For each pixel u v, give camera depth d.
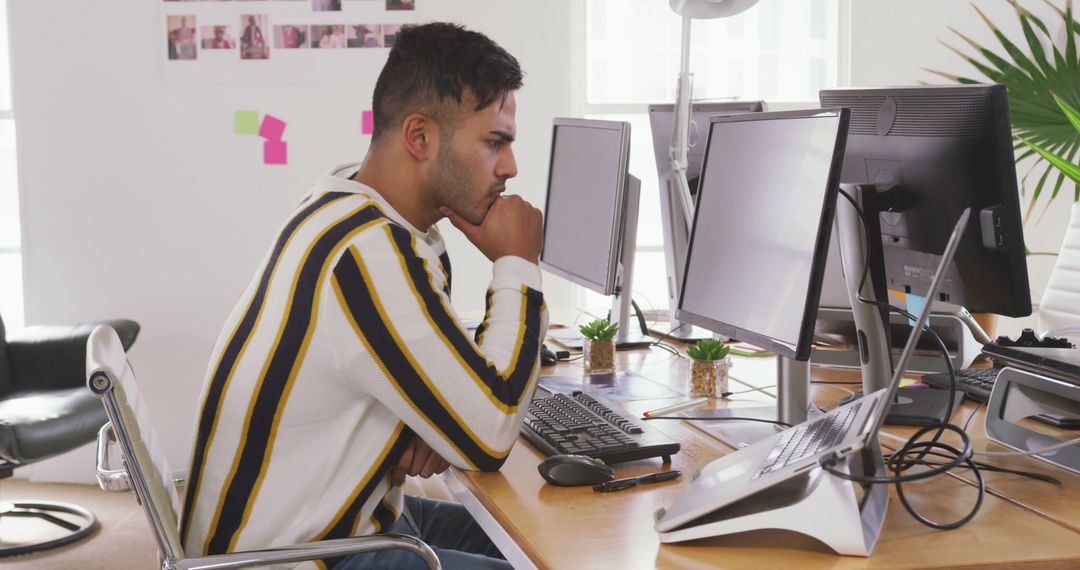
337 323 1.24
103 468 1.55
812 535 1.06
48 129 3.76
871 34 3.81
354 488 1.29
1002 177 1.51
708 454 1.51
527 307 1.42
